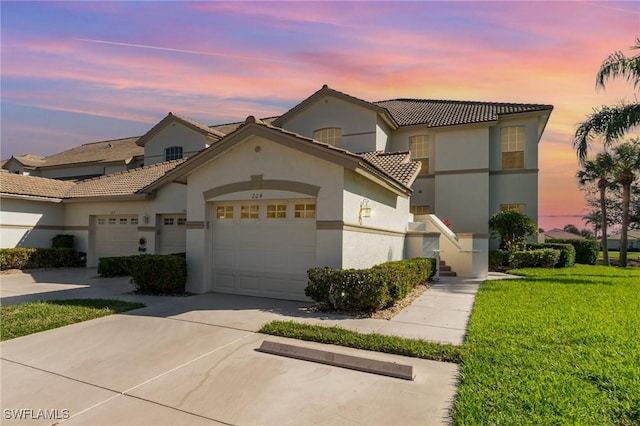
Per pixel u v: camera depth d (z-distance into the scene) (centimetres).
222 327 718
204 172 1097
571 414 373
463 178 2108
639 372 477
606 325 708
